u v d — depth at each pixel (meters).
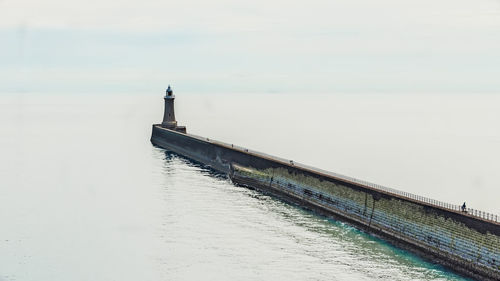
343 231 63.62
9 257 55.06
